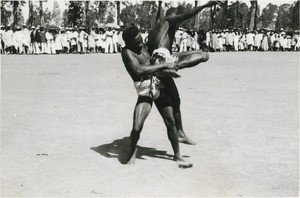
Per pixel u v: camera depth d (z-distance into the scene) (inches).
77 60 1253.7
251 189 235.5
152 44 299.9
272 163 281.6
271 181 248.4
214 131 368.5
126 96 563.8
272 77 811.4
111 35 1663.4
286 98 551.2
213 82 728.3
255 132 364.5
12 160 289.3
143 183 245.6
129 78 781.9
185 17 294.4
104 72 890.1
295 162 283.4
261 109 469.4
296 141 335.6
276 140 338.6
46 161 287.3
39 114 442.3
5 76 809.5
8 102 517.3
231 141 336.2
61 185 242.8
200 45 1771.7
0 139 343.6
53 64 1099.9
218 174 260.4
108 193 230.4
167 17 301.1
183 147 320.8
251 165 277.3
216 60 1289.4
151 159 292.0
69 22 2586.1
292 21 2613.2
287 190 233.9
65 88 644.1
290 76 831.1
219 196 224.7
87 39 1649.9
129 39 276.5
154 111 464.4
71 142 335.6
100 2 2605.8
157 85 279.3
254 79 776.3
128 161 281.4
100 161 287.4
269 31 1942.7
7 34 1539.1
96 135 357.1
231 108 474.6
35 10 2837.1
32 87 656.4
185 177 255.3
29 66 1035.3
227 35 1843.0
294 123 399.2
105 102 514.9
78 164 281.1
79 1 2546.8
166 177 255.6
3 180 251.1
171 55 289.9
